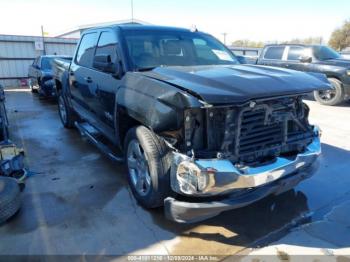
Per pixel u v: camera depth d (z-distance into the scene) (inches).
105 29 171.3
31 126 271.6
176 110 99.5
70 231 115.1
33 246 106.8
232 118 100.7
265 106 104.1
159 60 145.9
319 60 370.9
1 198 116.6
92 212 127.8
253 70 123.7
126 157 135.2
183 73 115.6
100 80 159.5
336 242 110.8
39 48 677.3
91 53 184.7
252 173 99.4
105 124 165.0
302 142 117.2
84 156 192.5
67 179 158.9
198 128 102.6
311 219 125.0
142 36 153.6
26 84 645.9
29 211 128.2
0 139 190.2
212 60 160.4
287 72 123.0
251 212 129.3
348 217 126.2
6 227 117.3
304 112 123.0
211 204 100.7
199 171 94.7
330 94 354.6
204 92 95.2
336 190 148.3
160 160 112.6
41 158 189.2
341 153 196.1
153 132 112.0
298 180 116.4
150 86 111.8
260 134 107.3
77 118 243.6
